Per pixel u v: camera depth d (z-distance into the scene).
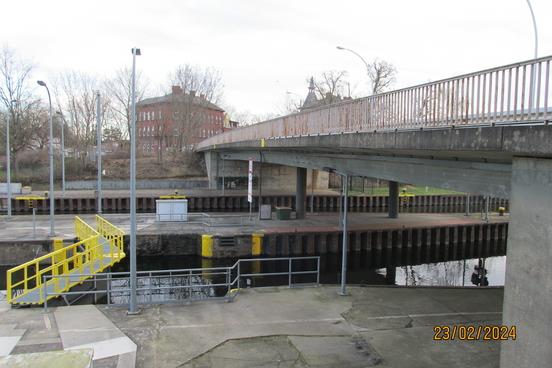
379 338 11.23
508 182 10.89
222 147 39.56
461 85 9.62
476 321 12.51
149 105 87.75
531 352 7.68
